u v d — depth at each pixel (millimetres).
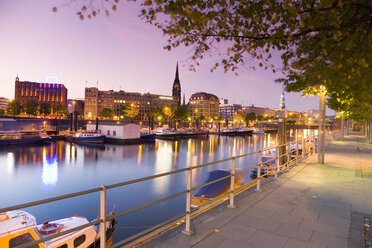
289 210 6527
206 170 34375
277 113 20828
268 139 96938
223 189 15492
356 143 29922
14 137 58312
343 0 3273
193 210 5191
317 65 4191
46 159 41906
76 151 51812
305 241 4766
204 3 3723
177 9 3527
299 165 13812
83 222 11281
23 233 8312
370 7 3334
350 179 10422
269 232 5141
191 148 63094
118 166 38031
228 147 66750
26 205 2615
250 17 3869
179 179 28219
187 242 4582
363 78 3402
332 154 19125
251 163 40875
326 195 8031
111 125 68688
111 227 12867
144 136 76750
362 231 5250
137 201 21094
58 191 25422
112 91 190500
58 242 9633
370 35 3316
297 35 4008
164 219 17172
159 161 43156
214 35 4320
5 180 28750
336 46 3664
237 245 4531
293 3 3707
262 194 8008
